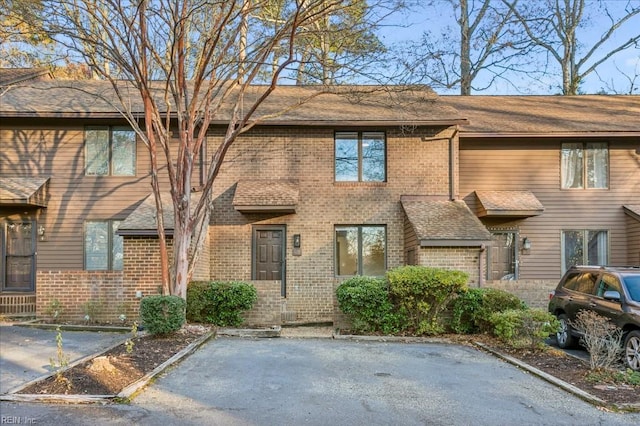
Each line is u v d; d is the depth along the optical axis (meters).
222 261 14.03
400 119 14.01
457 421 5.54
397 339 10.86
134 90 15.75
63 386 6.43
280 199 13.20
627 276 8.92
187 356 8.60
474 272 12.47
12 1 10.56
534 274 14.91
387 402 6.19
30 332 10.86
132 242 12.23
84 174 14.18
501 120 16.00
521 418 5.67
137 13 10.06
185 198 10.83
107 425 5.21
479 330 11.39
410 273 11.26
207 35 11.30
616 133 14.71
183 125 10.95
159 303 9.88
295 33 10.19
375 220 14.34
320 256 14.15
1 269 13.77
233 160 14.28
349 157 14.61
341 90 16.83
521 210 14.06
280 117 14.08
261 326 11.92
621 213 15.12
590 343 7.81
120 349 8.87
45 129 14.19
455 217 13.25
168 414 5.60
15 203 12.97
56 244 13.97
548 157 15.32
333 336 11.14
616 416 5.78
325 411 5.80
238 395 6.37
